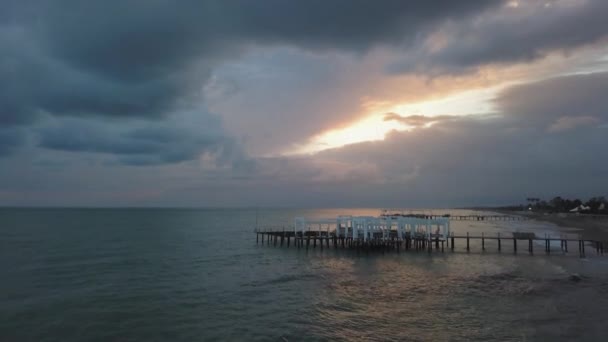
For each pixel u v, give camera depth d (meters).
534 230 110.25
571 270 46.16
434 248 66.50
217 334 25.92
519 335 24.44
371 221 65.19
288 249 70.06
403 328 26.55
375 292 36.62
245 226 147.12
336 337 25.09
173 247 77.44
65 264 55.34
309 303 33.22
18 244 80.69
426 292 36.22
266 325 27.64
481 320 27.67
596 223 133.38
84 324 28.19
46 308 32.22
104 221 180.38
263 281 42.91
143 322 28.58
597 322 26.67
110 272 49.09
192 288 39.66
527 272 44.91
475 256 58.62
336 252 64.06
